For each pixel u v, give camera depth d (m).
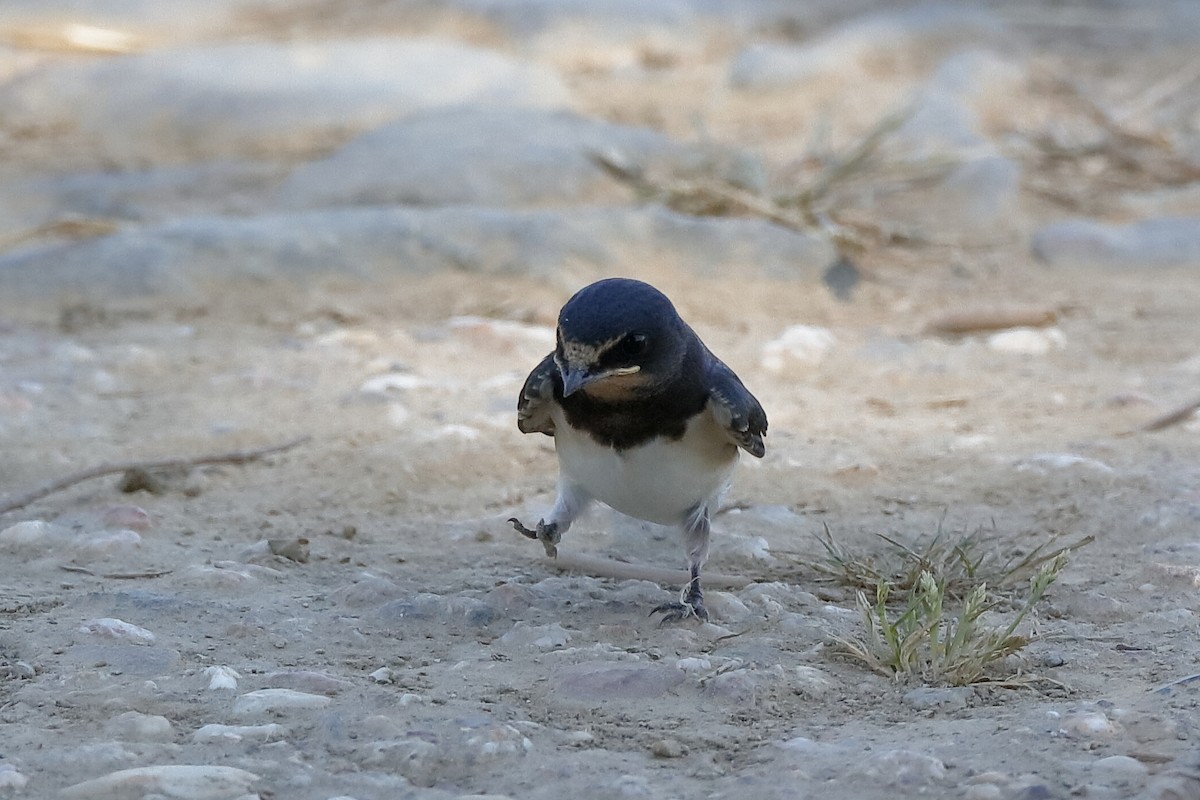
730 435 8.68
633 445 8.69
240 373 14.20
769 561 10.02
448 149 20.45
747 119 24.25
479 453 11.99
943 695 7.65
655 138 21.52
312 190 19.95
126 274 16.70
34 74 25.05
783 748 7.03
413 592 9.27
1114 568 9.73
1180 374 14.30
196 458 11.46
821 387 14.20
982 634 8.31
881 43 26.78
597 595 9.31
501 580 9.62
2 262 16.91
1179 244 18.41
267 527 10.62
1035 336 15.41
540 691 7.75
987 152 21.14
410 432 12.56
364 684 7.78
